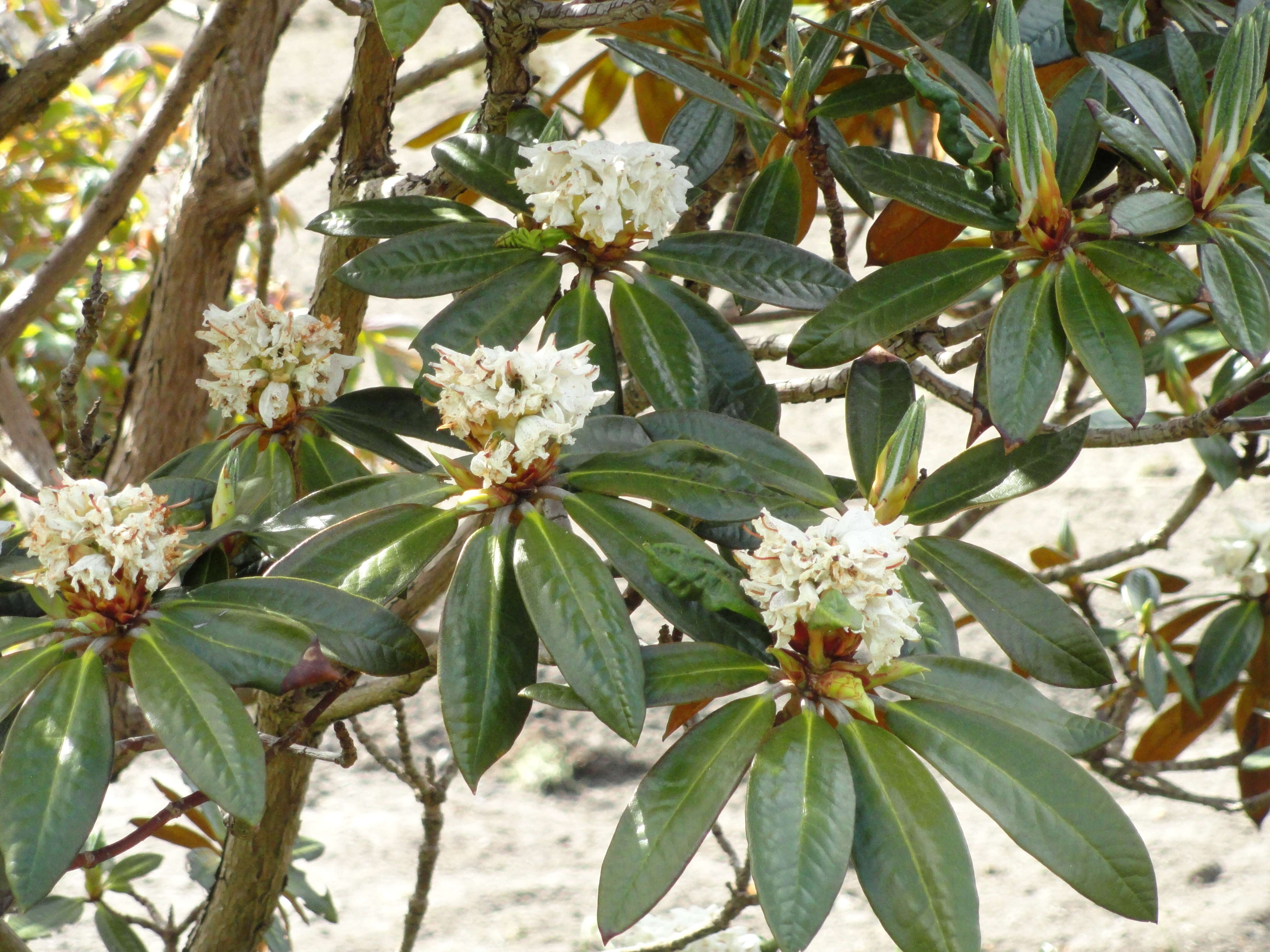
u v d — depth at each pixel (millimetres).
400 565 1730
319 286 2086
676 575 1721
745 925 3852
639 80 2514
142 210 4012
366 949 3879
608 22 1872
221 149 2551
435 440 1877
